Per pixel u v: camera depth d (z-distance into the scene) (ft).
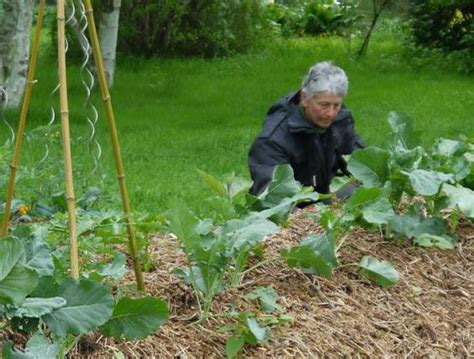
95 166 16.35
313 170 19.26
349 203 14.66
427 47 64.54
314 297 13.71
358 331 13.07
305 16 79.61
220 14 66.69
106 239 13.46
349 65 62.23
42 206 16.90
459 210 16.80
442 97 50.42
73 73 56.44
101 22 52.54
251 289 13.52
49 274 10.96
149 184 30.66
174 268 13.29
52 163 19.13
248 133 41.55
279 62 65.16
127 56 64.28
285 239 15.52
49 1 61.52
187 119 45.52
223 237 12.59
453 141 17.47
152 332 10.88
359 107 47.42
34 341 10.37
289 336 12.48
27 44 44.52
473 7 63.05
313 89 18.54
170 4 64.59
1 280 9.74
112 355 11.29
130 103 49.29
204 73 60.95
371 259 14.46
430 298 14.38
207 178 14.96
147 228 13.47
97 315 10.36
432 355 13.08
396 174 15.70
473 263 15.67
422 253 15.64
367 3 70.13
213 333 12.18
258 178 18.78
